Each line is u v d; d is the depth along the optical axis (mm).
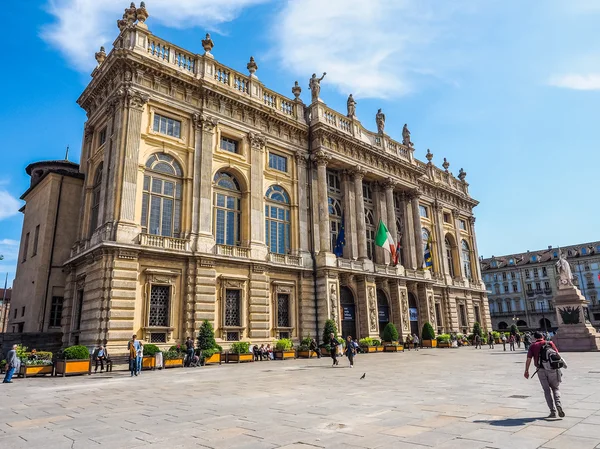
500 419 8125
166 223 26609
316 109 36906
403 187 44594
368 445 6547
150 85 27391
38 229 30453
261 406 10281
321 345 30375
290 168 35000
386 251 40312
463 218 57344
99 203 25984
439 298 47719
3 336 24656
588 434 6832
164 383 15430
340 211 38562
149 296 24141
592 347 28531
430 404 10016
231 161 30531
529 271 90938
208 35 31328
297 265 32562
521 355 27453
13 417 9539
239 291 28516
